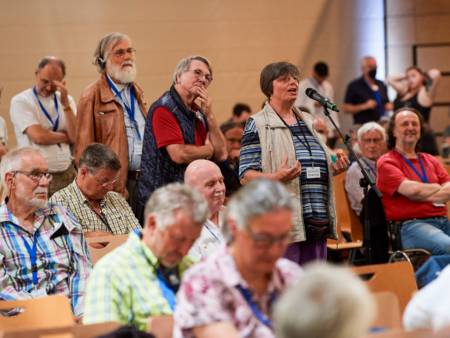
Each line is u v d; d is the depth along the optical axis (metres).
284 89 7.17
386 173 8.38
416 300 4.27
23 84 13.40
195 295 4.08
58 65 9.48
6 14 13.39
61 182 9.43
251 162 7.14
